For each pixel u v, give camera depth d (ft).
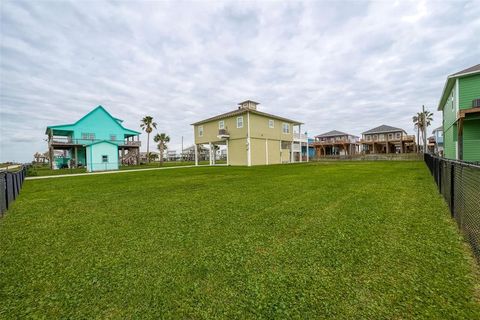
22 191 29.91
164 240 11.26
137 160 119.96
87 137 102.73
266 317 5.74
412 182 27.55
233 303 6.36
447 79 44.34
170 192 25.21
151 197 22.56
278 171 49.88
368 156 108.58
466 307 5.77
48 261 9.33
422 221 12.78
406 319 5.45
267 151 87.10
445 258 8.45
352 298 6.35
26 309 6.38
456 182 12.50
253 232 11.93
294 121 100.12
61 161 108.99
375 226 12.16
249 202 18.88
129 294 6.94
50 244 11.21
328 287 6.92
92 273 8.27
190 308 6.21
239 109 89.30
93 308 6.33
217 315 5.90
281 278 7.52
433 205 16.20
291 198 19.97
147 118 143.95
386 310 5.80
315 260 8.66
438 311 5.66
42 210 18.58
